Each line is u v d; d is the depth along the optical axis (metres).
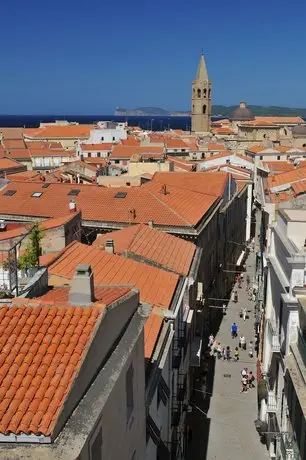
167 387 23.88
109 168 87.06
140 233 35.22
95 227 45.78
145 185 54.81
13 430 9.80
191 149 138.38
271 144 137.50
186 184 64.12
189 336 35.16
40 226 34.81
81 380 11.20
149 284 27.61
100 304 12.95
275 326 31.25
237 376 43.97
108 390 11.88
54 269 25.80
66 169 87.50
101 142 169.00
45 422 9.96
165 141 137.75
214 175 65.06
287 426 25.20
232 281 73.00
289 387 24.61
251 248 90.06
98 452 12.20
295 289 24.78
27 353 11.41
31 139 182.88
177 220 44.69
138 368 16.77
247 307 61.62
